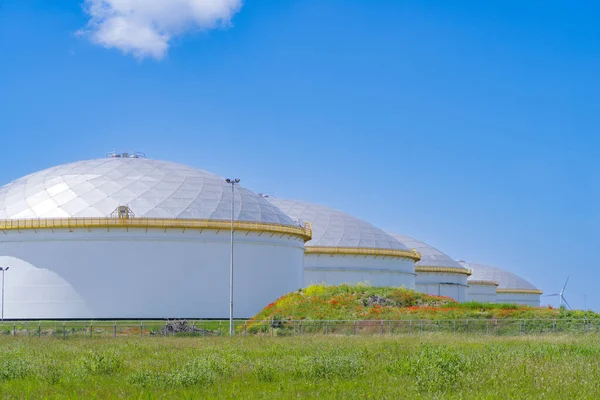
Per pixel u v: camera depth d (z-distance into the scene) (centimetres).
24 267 6581
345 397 1967
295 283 7512
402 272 9312
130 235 6544
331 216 9444
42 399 1980
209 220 6694
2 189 7581
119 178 7081
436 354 2586
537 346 3462
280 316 6097
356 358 2742
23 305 6525
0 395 2050
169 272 6594
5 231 6644
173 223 6556
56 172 7344
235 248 6881
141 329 5275
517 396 1916
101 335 5144
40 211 6669
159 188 7000
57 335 5091
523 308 6531
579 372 2275
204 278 6700
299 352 3297
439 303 6744
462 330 5312
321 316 5919
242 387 2203
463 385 2116
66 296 6481
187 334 5188
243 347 3678
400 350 3331
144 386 2234
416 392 2048
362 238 9075
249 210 7144
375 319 5688
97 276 6488
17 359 2847
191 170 7694
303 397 1978
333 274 8781
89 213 6575
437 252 11844
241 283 6869
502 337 4566
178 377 2267
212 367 2536
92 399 1948
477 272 15100
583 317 6044
